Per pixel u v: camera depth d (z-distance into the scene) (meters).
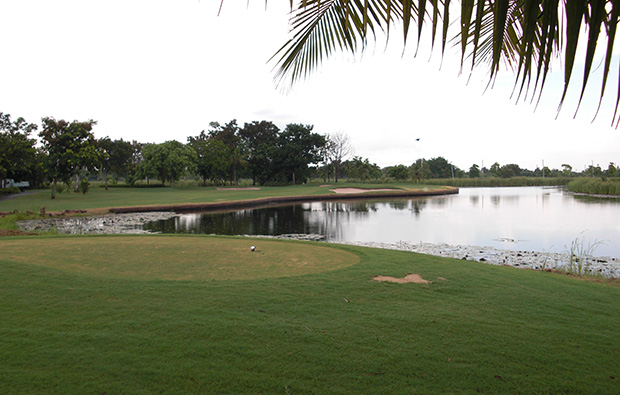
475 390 2.65
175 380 2.68
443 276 5.75
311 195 35.03
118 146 53.75
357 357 3.06
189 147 55.47
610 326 3.86
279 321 3.75
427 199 34.28
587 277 7.42
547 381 2.78
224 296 4.46
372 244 12.77
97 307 4.00
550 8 1.38
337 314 3.99
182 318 3.75
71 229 15.99
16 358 2.91
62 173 30.38
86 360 2.91
